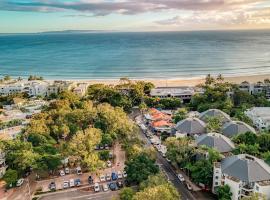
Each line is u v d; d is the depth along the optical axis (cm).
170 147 13912
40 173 13725
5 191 12312
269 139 14338
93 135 14775
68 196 11962
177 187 12512
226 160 12200
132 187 12325
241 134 14950
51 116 18375
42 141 15150
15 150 13850
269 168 11762
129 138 16100
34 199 11738
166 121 19538
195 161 13350
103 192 12212
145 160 12662
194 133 16400
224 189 11131
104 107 19125
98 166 13162
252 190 10875
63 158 13950
